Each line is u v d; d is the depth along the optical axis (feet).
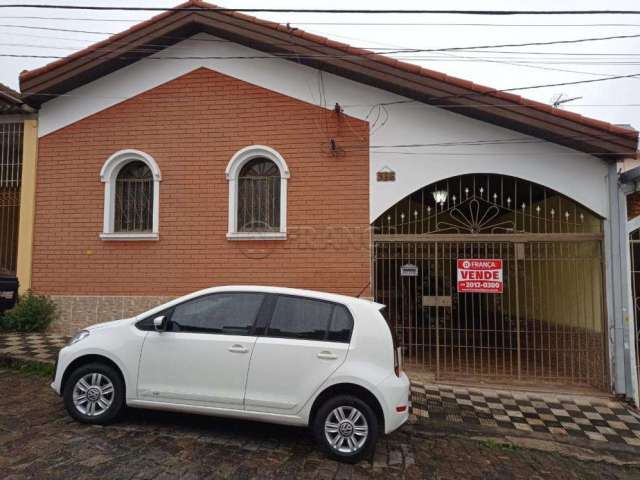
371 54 23.25
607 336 21.70
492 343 27.27
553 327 25.16
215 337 14.32
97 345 14.90
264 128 25.35
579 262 23.40
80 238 26.30
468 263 22.98
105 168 26.17
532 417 18.93
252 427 15.58
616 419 19.02
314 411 13.85
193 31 26.09
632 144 21.03
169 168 25.89
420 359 25.31
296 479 12.25
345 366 13.55
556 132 21.63
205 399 14.05
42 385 18.85
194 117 25.96
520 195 26.53
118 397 14.80
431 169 23.81
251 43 25.09
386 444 15.42
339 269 24.12
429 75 22.76
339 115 24.71
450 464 14.39
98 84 26.89
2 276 26.66
